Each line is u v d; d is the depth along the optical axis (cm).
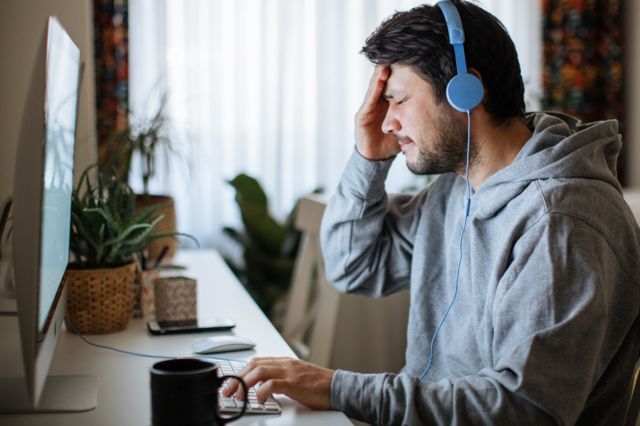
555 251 99
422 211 140
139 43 328
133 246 143
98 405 100
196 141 338
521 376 91
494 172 120
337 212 147
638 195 287
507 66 118
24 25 185
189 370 87
